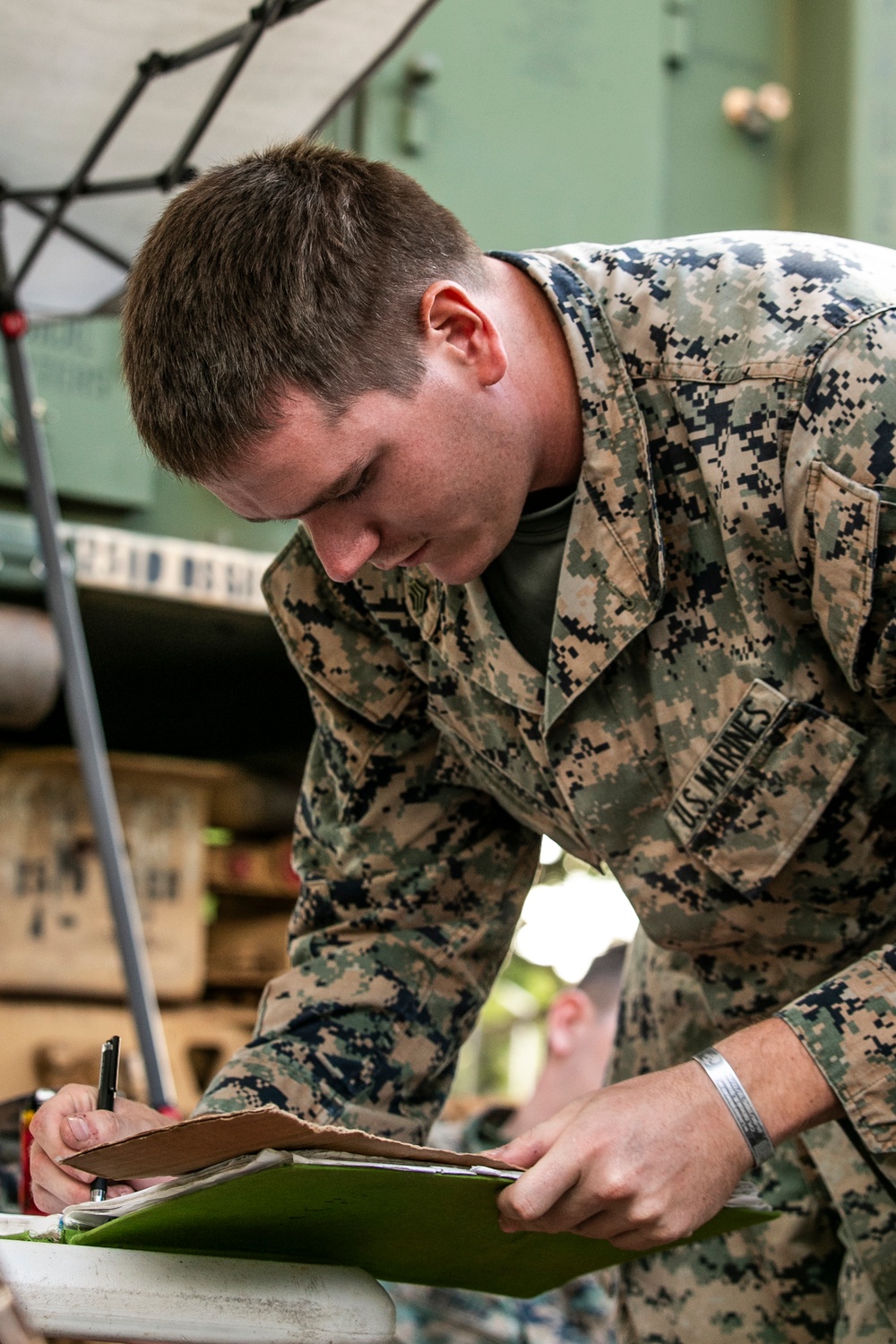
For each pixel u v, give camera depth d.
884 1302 1.59
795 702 1.39
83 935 3.54
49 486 2.79
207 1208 1.05
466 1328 2.67
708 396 1.37
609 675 1.46
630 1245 1.20
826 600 1.33
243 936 3.90
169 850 3.69
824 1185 1.74
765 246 1.40
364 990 1.58
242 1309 1.09
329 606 1.65
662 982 1.85
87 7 2.26
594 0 3.77
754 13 3.99
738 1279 1.77
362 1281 1.14
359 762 1.65
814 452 1.29
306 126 2.55
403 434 1.26
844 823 1.46
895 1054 1.24
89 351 3.37
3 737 4.13
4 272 2.75
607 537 1.40
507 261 1.43
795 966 1.58
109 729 4.27
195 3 2.26
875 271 1.37
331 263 1.25
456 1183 1.07
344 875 1.68
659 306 1.40
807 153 3.97
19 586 3.22
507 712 1.54
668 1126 1.18
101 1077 1.38
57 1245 1.07
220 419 1.23
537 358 1.38
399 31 2.31
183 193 1.33
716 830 1.46
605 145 3.74
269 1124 0.97
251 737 4.21
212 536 3.47
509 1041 7.61
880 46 3.91
